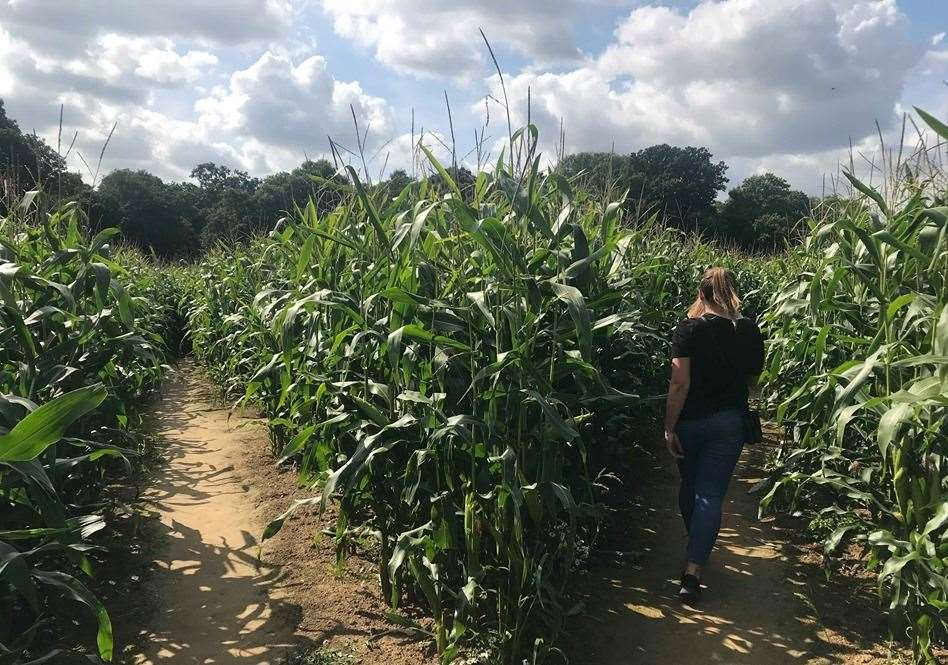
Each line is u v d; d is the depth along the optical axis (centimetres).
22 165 503
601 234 412
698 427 351
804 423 432
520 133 304
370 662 283
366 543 387
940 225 238
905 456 271
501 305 274
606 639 303
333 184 356
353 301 307
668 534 423
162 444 625
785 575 361
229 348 755
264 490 495
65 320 380
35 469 187
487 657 272
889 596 310
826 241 530
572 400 291
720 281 360
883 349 271
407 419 271
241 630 306
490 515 283
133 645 293
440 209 327
